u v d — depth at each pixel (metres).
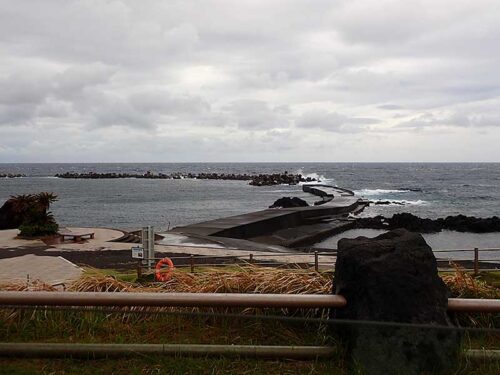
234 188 88.25
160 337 4.67
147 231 12.70
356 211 42.72
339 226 32.84
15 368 4.04
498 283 9.42
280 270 6.10
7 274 12.11
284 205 48.28
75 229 22.33
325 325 4.61
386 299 3.95
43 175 152.62
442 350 3.88
